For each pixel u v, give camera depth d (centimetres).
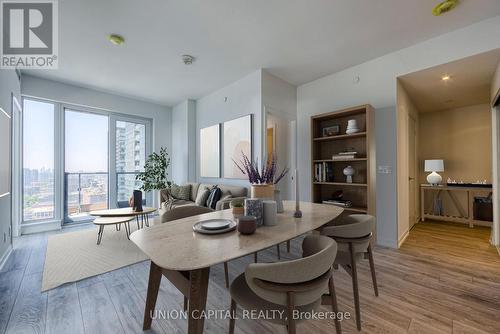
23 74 367
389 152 302
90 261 252
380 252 277
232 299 122
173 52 304
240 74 375
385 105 306
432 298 179
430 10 222
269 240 116
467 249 286
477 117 426
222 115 438
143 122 531
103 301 178
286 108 395
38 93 382
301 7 219
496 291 189
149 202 533
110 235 349
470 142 432
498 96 264
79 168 442
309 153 394
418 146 474
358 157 318
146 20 238
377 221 310
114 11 224
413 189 411
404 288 194
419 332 142
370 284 201
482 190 378
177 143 546
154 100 516
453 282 204
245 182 390
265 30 256
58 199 406
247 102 381
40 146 391
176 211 178
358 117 324
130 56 315
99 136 468
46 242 317
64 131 422
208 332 144
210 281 210
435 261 249
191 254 97
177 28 252
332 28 252
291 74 369
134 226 403
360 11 224
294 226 142
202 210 190
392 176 299
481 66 268
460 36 251
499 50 232
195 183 477
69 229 390
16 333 143
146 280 212
